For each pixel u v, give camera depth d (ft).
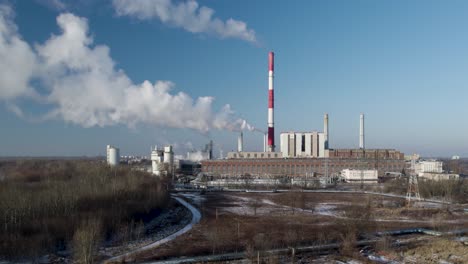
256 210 387.96
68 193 317.83
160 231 292.81
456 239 258.37
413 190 504.43
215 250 232.53
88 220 258.37
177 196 506.89
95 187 358.64
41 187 366.43
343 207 403.75
